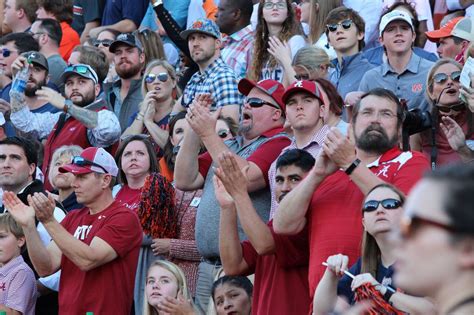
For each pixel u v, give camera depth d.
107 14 39.00
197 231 23.59
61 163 28.03
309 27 30.78
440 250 8.29
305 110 21.44
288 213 18.77
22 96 31.70
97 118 29.95
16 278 24.55
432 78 23.33
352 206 18.58
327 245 18.38
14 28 39.81
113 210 23.59
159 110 30.73
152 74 30.64
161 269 22.48
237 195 19.83
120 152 26.70
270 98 23.48
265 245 19.59
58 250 24.16
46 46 36.03
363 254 16.95
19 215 23.59
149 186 25.23
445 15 33.75
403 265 8.44
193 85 29.84
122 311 23.34
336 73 28.72
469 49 23.50
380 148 19.23
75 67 31.53
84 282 23.20
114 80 34.72
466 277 8.28
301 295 19.75
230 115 28.66
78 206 27.88
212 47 29.66
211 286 23.45
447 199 8.24
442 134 23.20
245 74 32.28
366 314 15.48
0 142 27.61
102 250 22.94
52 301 25.69
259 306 20.33
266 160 22.17
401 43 26.09
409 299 15.37
